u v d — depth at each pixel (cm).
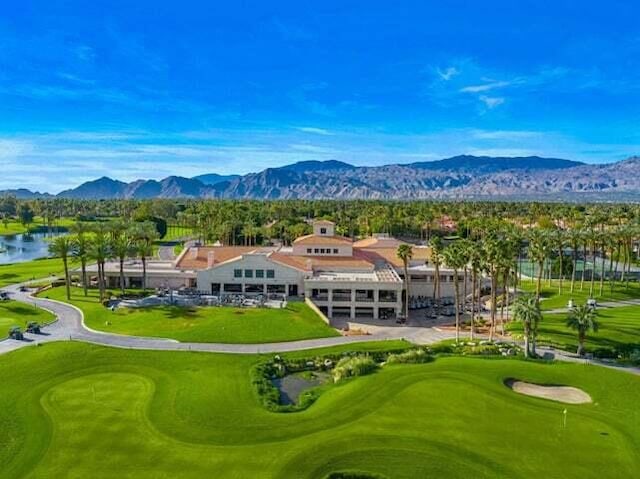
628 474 4991
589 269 17088
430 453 5281
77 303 11175
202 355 8181
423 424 5894
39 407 6319
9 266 16388
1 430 5753
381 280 11544
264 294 11744
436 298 12544
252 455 5269
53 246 11738
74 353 8019
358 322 11025
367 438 5581
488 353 8650
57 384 7012
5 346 8338
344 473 4953
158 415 6138
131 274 12975
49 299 11594
